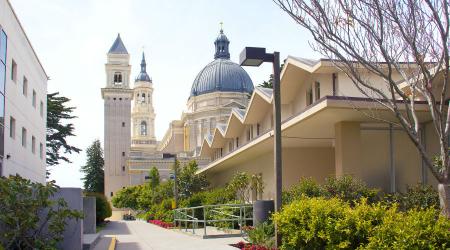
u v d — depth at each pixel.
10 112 23.62
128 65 104.31
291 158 26.95
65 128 54.31
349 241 9.68
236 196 31.22
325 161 27.17
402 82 17.48
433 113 10.52
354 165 19.02
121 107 102.31
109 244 17.14
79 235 12.41
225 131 41.09
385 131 20.34
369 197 17.19
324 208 10.62
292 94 27.08
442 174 10.34
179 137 107.88
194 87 103.69
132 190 78.06
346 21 10.56
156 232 25.66
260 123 34.06
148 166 91.50
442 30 9.62
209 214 27.25
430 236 8.36
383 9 10.15
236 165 41.12
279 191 12.04
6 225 10.23
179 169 50.53
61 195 12.27
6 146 22.56
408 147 20.16
